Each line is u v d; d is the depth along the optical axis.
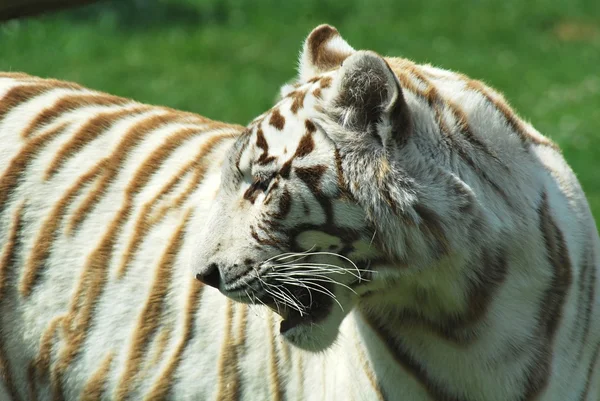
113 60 20.83
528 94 19.97
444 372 6.43
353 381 6.67
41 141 7.93
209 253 6.38
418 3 27.03
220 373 7.32
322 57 6.90
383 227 6.08
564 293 6.36
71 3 7.55
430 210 6.02
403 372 6.49
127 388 7.54
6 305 7.78
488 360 6.31
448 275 6.19
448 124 6.20
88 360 7.61
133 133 8.03
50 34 21.95
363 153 6.09
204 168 7.73
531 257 6.27
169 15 24.42
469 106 6.32
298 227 6.20
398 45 23.62
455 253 6.11
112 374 7.56
